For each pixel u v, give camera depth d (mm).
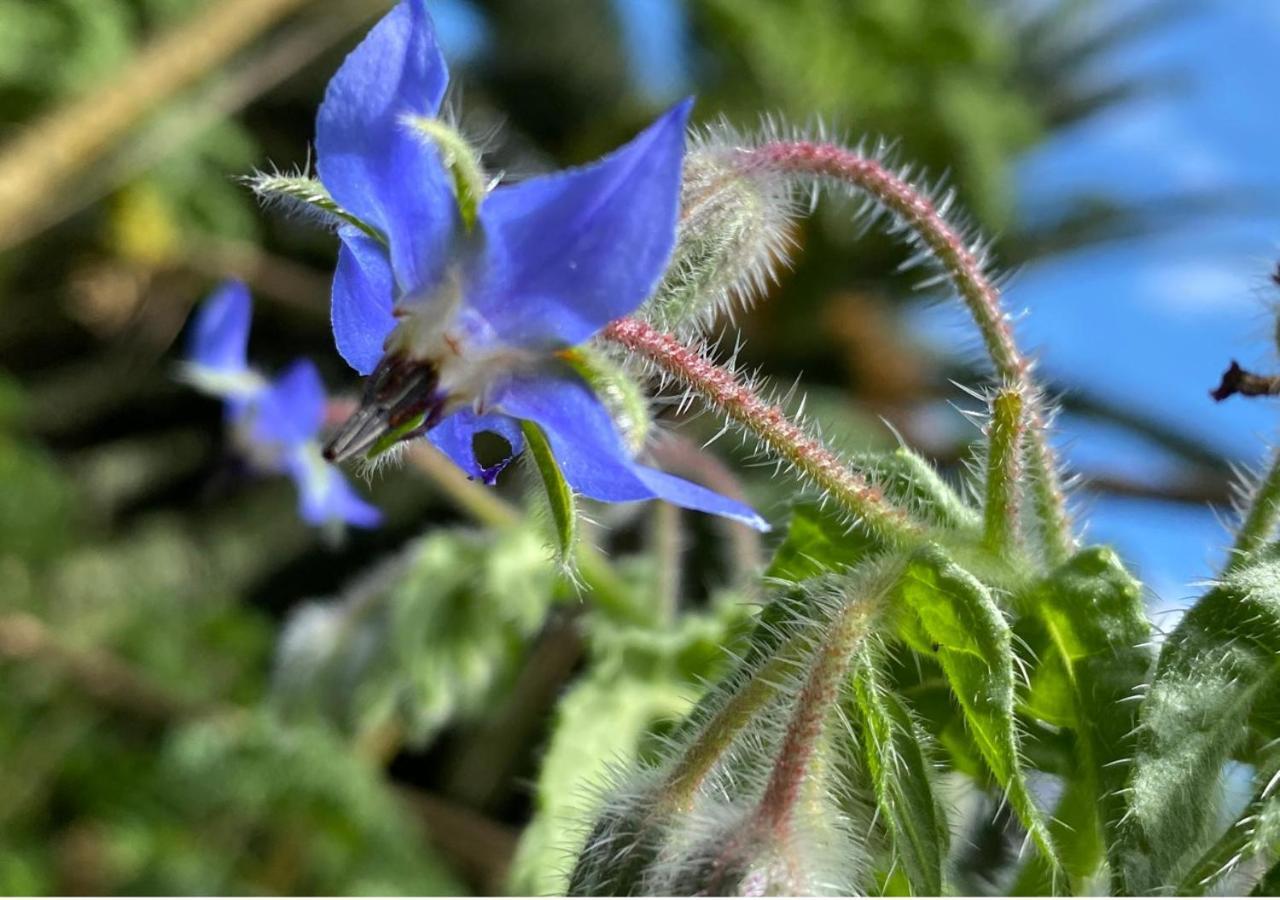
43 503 408
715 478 176
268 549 508
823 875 115
